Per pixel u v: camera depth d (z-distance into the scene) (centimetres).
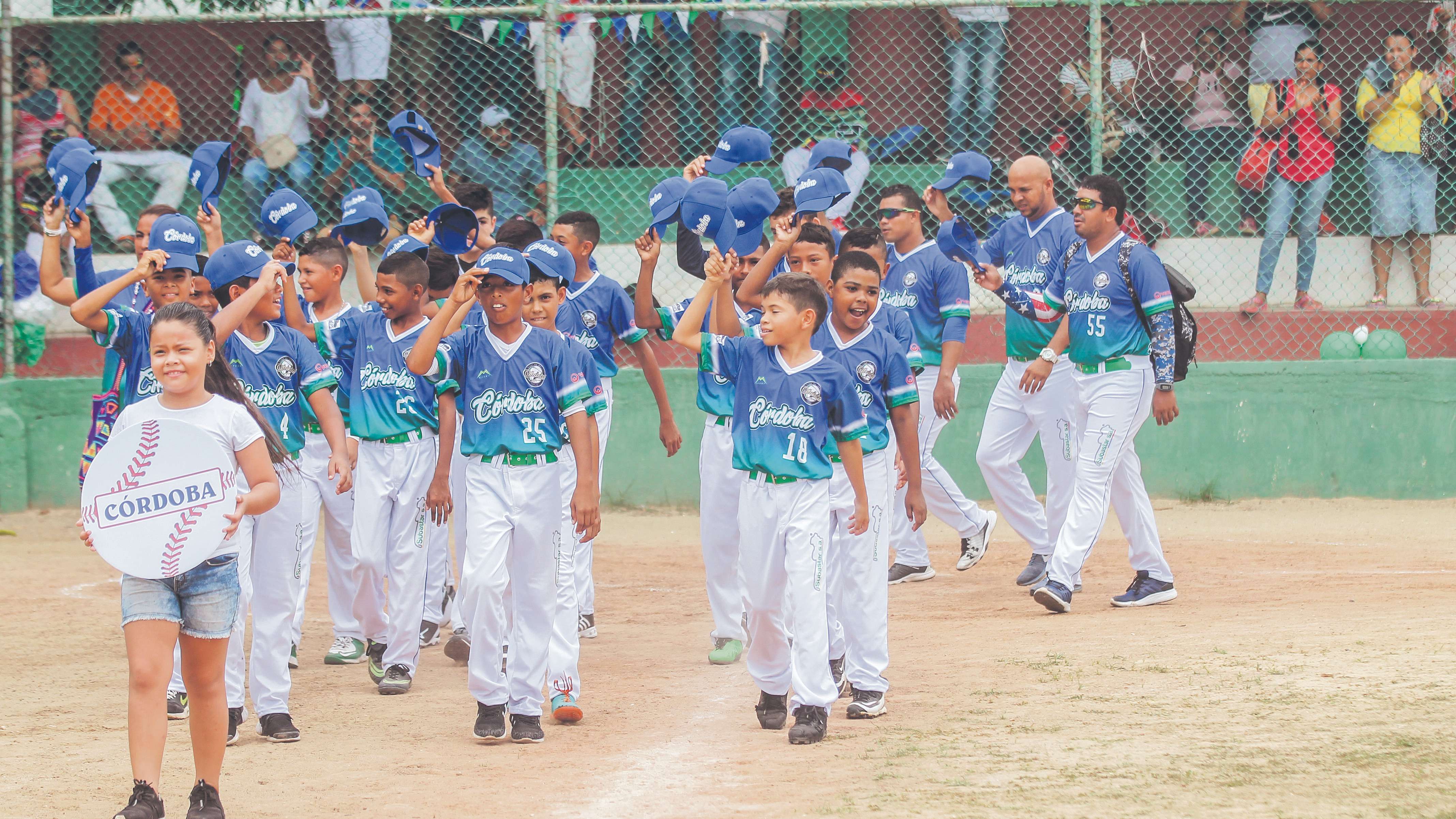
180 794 976
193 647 877
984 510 2303
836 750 1027
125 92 2522
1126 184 2511
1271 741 958
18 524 2275
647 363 1539
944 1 2206
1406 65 2436
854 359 1133
